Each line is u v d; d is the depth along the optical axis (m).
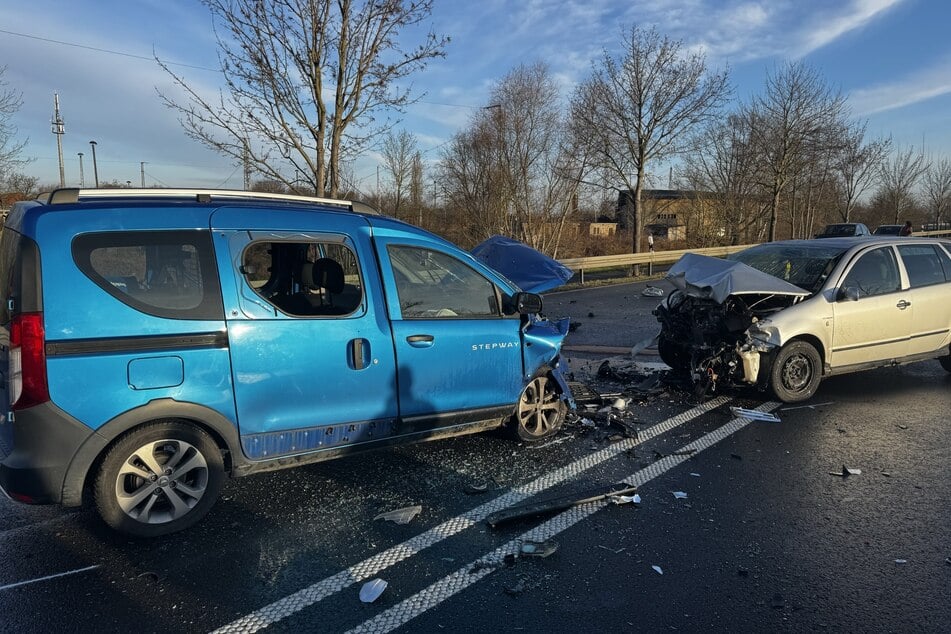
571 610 2.86
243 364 3.55
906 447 5.07
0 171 16.89
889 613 2.84
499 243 6.96
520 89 25.58
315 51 8.70
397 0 8.70
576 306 14.33
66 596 2.96
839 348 6.45
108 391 3.20
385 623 2.77
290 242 3.81
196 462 3.53
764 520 3.78
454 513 3.87
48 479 3.11
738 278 6.02
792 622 2.77
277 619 2.79
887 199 46.28
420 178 32.97
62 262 3.13
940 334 7.10
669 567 3.24
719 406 6.26
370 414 4.05
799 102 29.81
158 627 2.73
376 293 4.09
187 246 3.47
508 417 4.90
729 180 35.50
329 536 3.57
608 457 4.84
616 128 24.53
